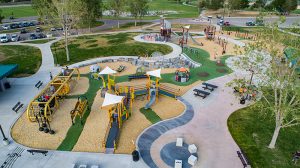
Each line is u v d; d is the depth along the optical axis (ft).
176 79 124.88
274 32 67.62
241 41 190.90
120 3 262.26
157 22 288.51
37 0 233.35
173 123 90.58
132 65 149.07
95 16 239.09
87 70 142.51
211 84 120.67
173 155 75.36
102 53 169.17
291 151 76.74
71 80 126.00
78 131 87.71
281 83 67.92
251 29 239.50
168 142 80.89
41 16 185.98
